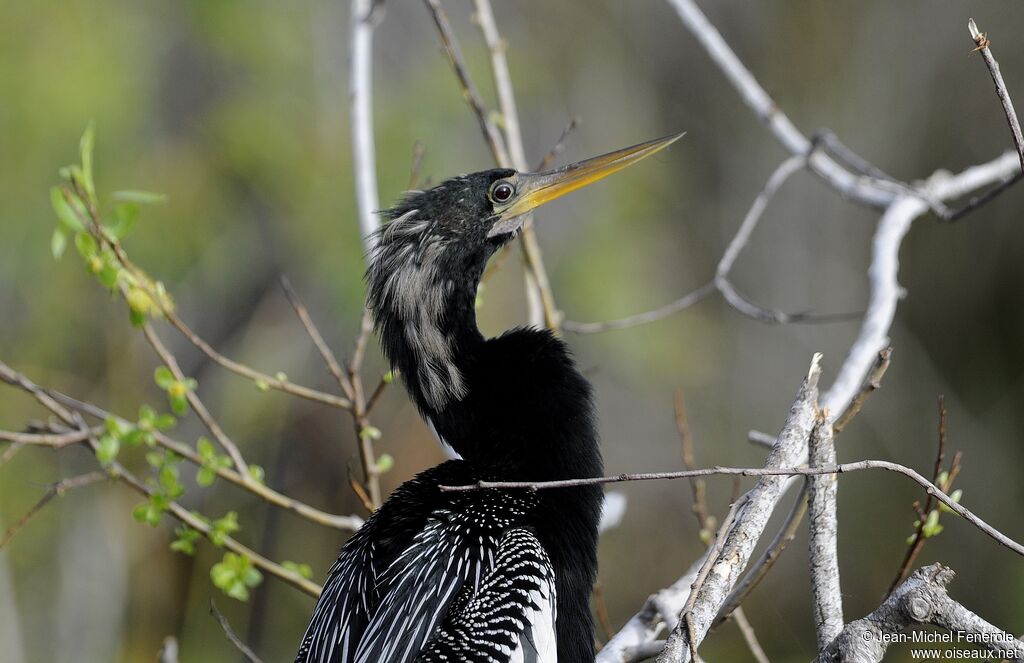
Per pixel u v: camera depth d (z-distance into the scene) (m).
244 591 6.86
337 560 5.80
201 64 16.73
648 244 18.42
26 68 15.02
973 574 16.16
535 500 5.76
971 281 17.64
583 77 19.39
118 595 15.22
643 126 19.39
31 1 15.24
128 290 6.87
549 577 5.35
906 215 7.74
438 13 8.05
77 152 15.20
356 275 15.52
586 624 5.69
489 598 5.23
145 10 16.38
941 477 5.83
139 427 6.86
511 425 6.02
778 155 19.14
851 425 17.16
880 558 16.53
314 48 16.88
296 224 16.28
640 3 19.78
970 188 8.52
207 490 15.36
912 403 17.45
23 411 15.02
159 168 16.03
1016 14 18.08
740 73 9.02
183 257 15.84
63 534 15.05
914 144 18.75
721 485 17.38
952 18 18.52
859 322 18.27
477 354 6.25
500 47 8.33
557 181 6.68
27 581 14.97
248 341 16.14
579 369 6.36
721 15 20.02
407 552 5.43
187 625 15.05
